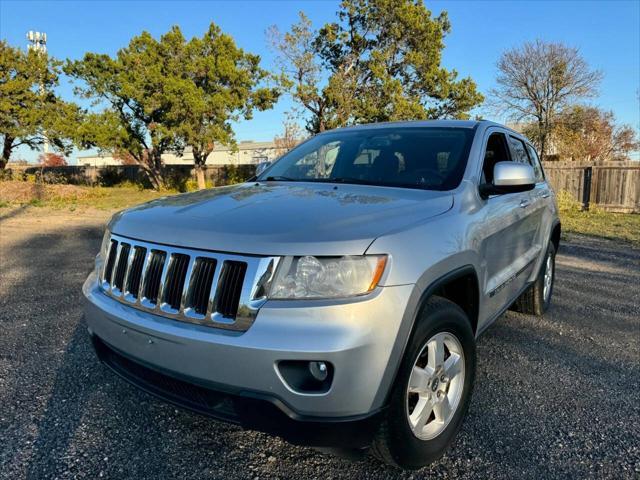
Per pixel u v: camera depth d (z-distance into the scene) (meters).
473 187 2.98
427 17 25.27
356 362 1.90
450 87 25.97
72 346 3.84
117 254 2.52
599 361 3.75
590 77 33.84
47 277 6.09
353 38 25.39
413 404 2.37
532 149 4.84
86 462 2.43
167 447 2.57
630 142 37.94
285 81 24.39
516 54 34.66
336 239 2.00
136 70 24.62
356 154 3.53
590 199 16.88
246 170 30.61
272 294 1.96
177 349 2.09
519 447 2.61
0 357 3.62
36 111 27.19
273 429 1.98
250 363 1.92
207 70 24.62
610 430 2.78
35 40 45.31
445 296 2.76
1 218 12.37
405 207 2.46
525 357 3.82
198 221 2.28
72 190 19.00
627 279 6.53
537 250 4.32
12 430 2.69
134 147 26.80
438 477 2.36
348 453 2.14
